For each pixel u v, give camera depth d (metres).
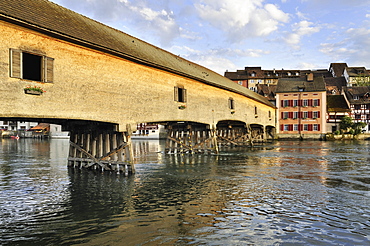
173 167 17.45
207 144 23.84
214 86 23.59
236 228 7.29
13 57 9.61
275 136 48.47
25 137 70.62
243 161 19.98
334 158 21.45
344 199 9.91
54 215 8.34
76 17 14.56
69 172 15.36
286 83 52.38
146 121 15.79
